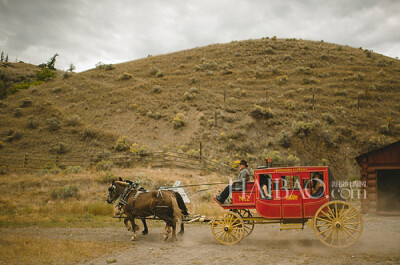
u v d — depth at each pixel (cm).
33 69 9544
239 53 7394
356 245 924
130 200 1077
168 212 1062
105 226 1352
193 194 2075
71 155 3503
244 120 4316
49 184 2206
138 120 4534
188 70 6556
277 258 776
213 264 740
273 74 6191
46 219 1494
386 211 1692
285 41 8238
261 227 1318
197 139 3903
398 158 1638
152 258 809
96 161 3203
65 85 5922
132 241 1038
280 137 3831
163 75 6347
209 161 3045
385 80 5712
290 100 4828
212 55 7481
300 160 3603
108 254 857
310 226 920
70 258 804
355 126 4241
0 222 1390
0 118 4406
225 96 5169
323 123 4200
